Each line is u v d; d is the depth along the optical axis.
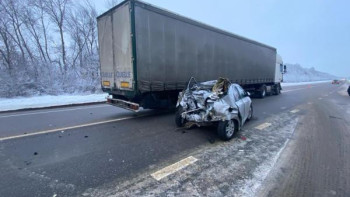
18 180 3.21
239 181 3.23
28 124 6.79
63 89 16.50
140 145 4.84
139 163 3.85
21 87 14.53
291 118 8.08
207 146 4.82
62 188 3.00
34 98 13.54
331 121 7.68
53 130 6.04
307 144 5.02
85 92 16.80
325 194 2.92
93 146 4.74
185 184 3.13
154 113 8.85
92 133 5.77
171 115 8.41
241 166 3.76
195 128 6.38
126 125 6.72
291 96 17.56
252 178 3.33
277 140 5.30
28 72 15.59
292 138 5.48
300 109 10.38
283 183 3.19
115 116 8.20
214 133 5.87
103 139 5.25
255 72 14.27
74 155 4.20
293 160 4.06
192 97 6.09
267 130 6.25
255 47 14.00
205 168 3.67
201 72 9.41
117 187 3.03
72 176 3.35
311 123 7.27
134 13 6.67
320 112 9.60
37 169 3.59
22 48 19.08
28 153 4.30
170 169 3.61
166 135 5.65
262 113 9.12
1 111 9.04
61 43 22.55
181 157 4.15
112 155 4.22
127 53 7.03
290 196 2.86
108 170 3.56
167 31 7.73
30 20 19.78
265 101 13.77
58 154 4.25
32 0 20.00
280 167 3.74
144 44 7.04
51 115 8.38
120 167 3.68
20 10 19.02
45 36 21.56
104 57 8.38
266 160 4.04
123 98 8.32
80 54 22.88
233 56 11.59
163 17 7.55
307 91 24.27
